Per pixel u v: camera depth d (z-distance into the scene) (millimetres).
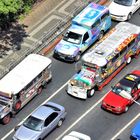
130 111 72375
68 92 74562
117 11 85188
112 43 76875
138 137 67500
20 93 71438
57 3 88750
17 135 67625
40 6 88000
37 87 74125
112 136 69312
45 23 85562
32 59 74875
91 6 83375
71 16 85500
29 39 83062
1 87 71062
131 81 73188
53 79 77125
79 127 70500
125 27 79500
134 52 79125
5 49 81500
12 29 84688
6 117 71000
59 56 79250
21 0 78938
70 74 77875
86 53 75938
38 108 70000
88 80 73875
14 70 73312
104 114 72062
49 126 68750
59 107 70562
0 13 76875
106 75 75250
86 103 73688
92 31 80875
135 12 87250
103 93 74875
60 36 83125
